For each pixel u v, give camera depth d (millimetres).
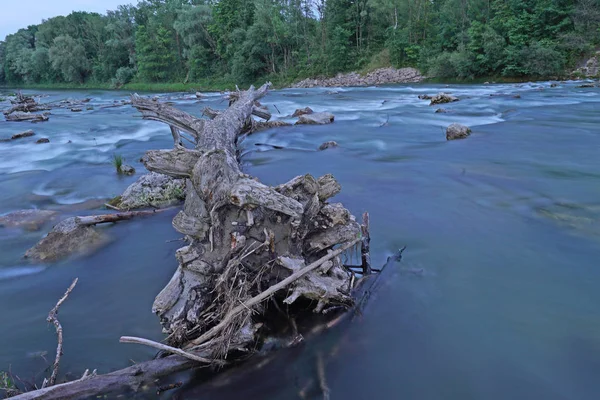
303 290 3246
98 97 36438
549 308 3545
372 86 37969
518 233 5094
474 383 2766
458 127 11461
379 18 49562
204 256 3312
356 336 3242
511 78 35844
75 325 3559
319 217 3723
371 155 9906
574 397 2629
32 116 18078
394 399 2656
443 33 42438
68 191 7766
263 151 10641
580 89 23672
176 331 2971
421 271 4203
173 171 3977
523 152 9461
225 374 2875
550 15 34938
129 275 4457
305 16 53312
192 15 58062
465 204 6215
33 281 4383
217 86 55250
